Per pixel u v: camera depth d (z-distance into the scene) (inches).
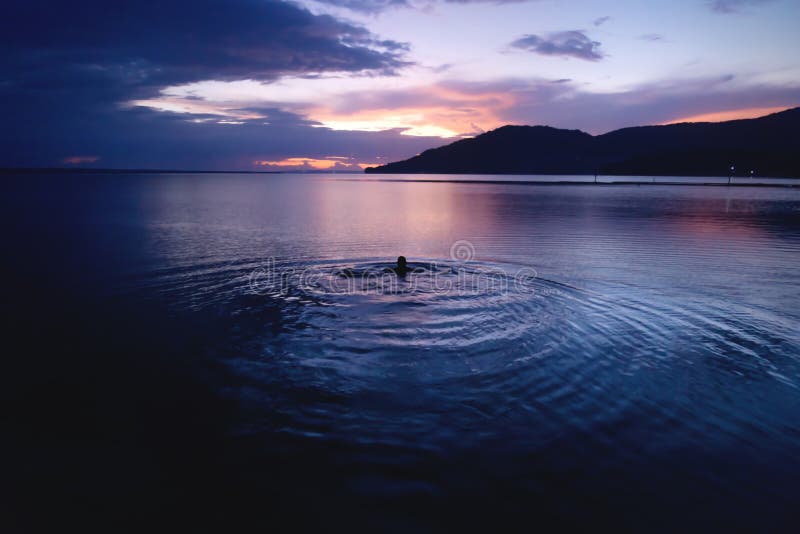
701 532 160.7
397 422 228.1
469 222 1144.2
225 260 639.8
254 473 191.3
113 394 257.8
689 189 3179.1
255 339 339.6
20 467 194.5
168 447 209.0
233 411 239.5
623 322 373.1
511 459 199.2
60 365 294.8
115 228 1006.4
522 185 4281.5
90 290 475.5
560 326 364.8
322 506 172.4
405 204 1860.2
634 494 178.4
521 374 279.7
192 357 307.3
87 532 160.4
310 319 385.4
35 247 740.0
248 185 4527.6
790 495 177.6
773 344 323.9
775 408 238.8
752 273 548.1
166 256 668.1
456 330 358.0
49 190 2792.8
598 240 821.2
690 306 413.7
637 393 255.3
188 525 163.8
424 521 165.0
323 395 255.4
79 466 195.8
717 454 201.9
